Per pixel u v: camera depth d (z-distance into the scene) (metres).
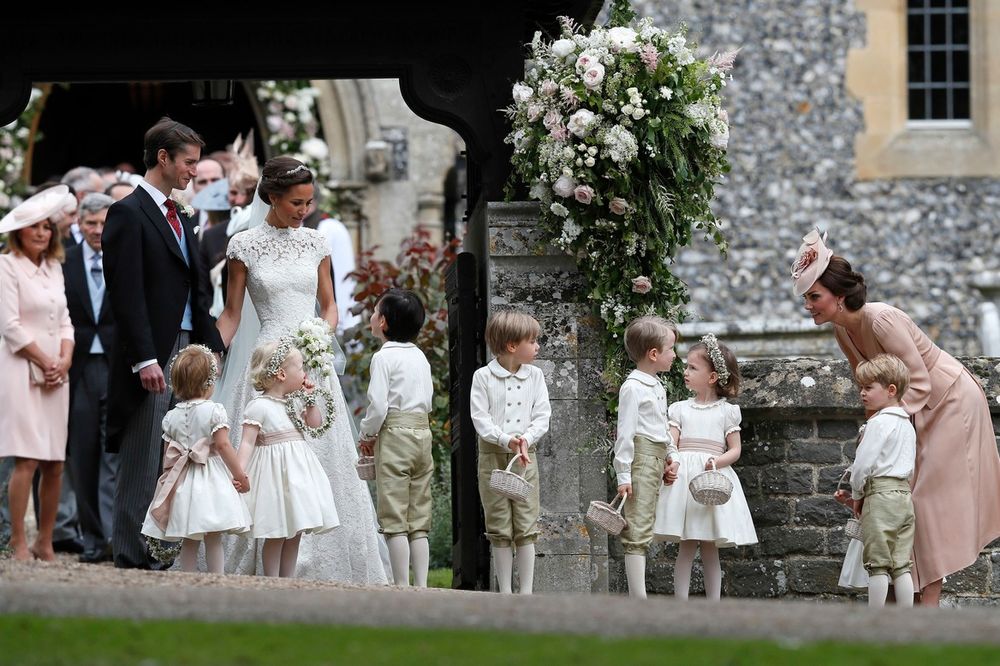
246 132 50.59
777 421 23.98
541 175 22.88
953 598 23.75
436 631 12.10
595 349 23.31
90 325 28.22
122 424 22.23
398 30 23.58
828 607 14.47
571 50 22.84
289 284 22.77
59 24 23.14
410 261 33.53
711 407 22.02
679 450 21.92
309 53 23.47
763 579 23.92
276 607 13.23
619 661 10.78
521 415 21.50
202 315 22.89
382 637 11.80
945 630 12.19
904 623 12.59
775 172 50.06
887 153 50.25
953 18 51.34
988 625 12.52
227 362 23.66
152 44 23.27
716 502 21.14
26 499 24.64
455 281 24.62
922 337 21.34
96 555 27.97
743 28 50.22
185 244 22.95
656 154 22.72
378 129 47.97
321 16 23.47
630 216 22.91
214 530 19.97
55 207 24.88
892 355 20.95
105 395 28.06
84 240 28.80
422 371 22.27
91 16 23.19
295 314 22.78
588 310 23.36
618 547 23.66
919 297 50.22
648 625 12.34
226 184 33.31
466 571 23.48
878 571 20.09
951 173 50.41
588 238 22.95
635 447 21.41
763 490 24.03
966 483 20.88
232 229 31.67
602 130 22.61
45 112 57.66
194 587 16.19
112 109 58.34
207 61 23.31
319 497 20.86
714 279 49.59
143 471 22.22
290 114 46.91
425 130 48.16
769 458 24.00
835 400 23.55
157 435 22.30
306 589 16.92
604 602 14.59
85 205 28.62
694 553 22.03
